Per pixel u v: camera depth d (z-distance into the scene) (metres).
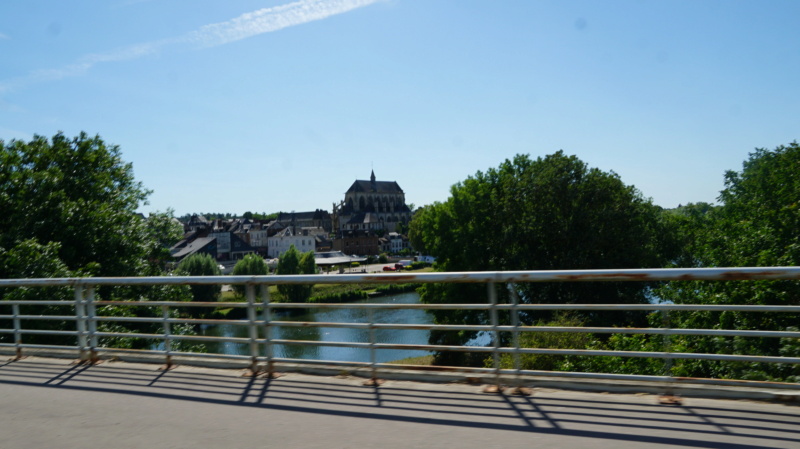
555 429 4.17
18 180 21.48
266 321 6.15
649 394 4.75
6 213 21.05
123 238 22.86
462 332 35.75
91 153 25.06
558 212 38.75
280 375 6.08
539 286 37.62
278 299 49.28
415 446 4.02
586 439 3.96
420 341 31.81
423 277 5.23
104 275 21.77
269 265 143.50
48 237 21.17
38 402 5.59
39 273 16.70
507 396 4.98
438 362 26.80
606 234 36.97
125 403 5.42
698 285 19.31
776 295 13.13
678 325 16.98
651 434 3.96
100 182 24.62
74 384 6.20
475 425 4.35
